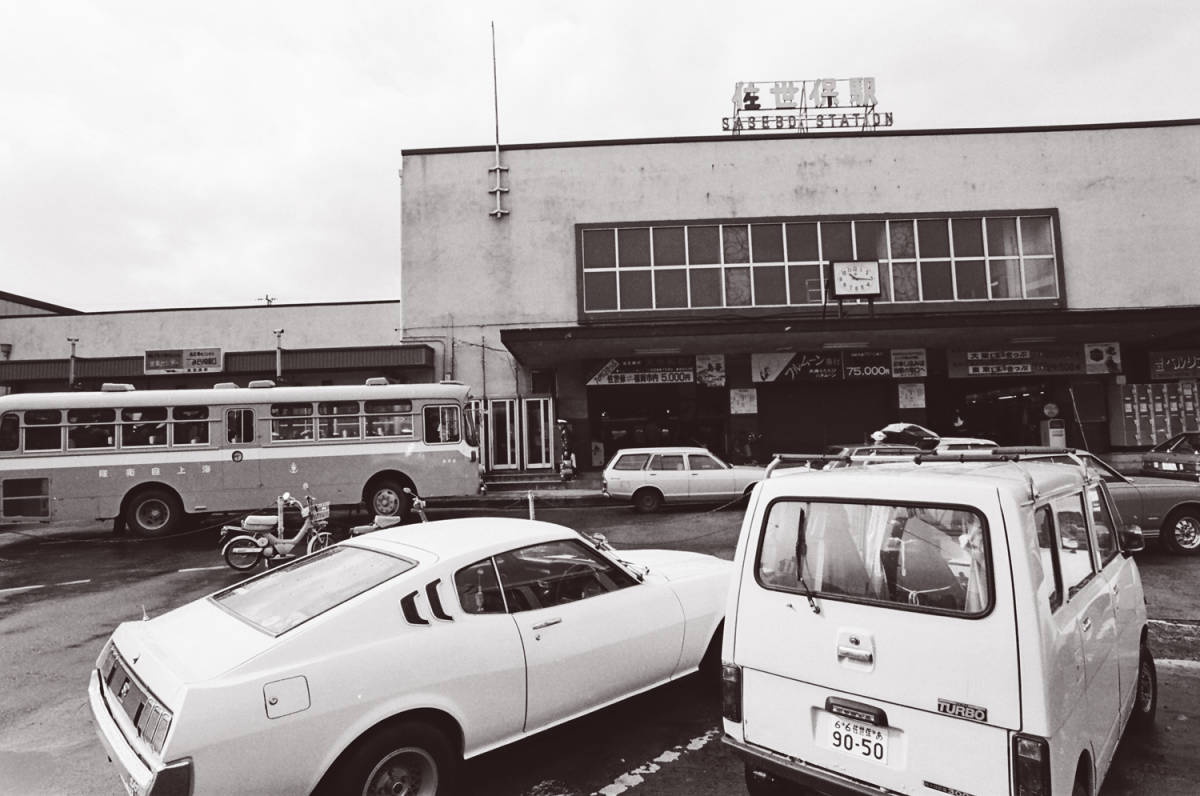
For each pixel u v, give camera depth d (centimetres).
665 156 2203
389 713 339
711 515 1445
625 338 1827
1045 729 263
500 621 393
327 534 1092
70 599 882
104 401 1374
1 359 2395
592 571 458
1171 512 953
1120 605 396
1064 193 2200
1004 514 285
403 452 1466
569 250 2181
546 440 2141
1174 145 2216
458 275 2175
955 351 2170
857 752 308
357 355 2133
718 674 522
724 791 389
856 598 317
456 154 2198
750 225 2186
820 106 2380
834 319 1820
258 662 321
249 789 303
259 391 1432
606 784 398
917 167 2202
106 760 446
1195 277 2183
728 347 2042
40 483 1338
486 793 390
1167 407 2153
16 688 575
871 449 421
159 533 1377
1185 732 450
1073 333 1975
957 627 286
